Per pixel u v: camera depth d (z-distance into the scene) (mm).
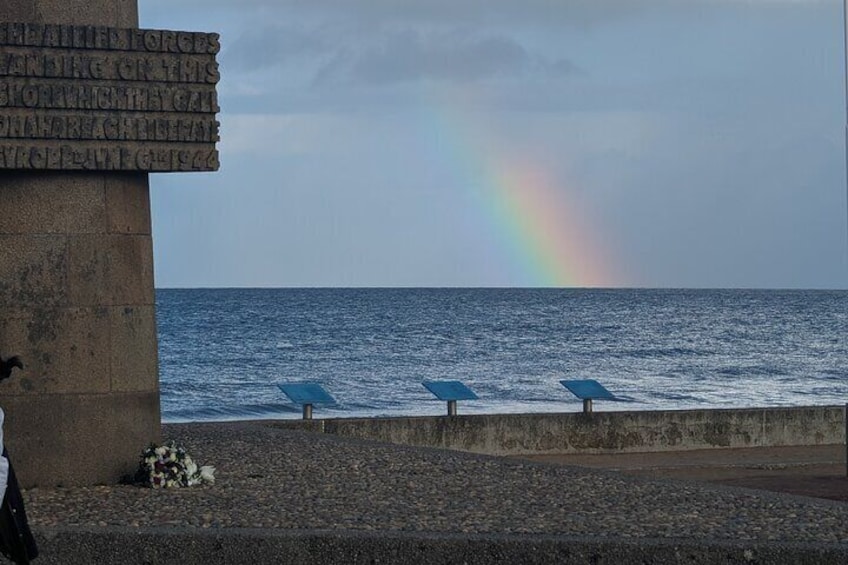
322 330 115625
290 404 52906
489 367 75438
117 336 14469
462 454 17312
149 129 14289
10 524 9156
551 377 67562
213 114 14562
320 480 14766
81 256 14305
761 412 23672
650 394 56438
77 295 14273
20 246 14109
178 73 14391
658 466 20859
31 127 13844
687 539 10992
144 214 14750
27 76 13875
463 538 10852
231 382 64750
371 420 22109
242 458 16797
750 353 89562
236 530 11078
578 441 22719
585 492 13836
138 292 14656
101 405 14367
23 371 14094
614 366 76562
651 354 88125
